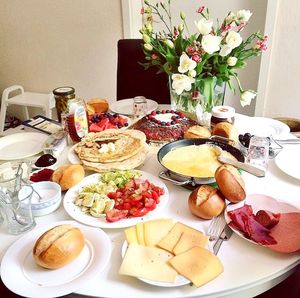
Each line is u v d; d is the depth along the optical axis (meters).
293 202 0.99
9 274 0.75
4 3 2.88
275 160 1.20
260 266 0.76
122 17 2.51
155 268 0.74
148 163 1.23
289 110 2.29
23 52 3.04
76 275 0.75
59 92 1.55
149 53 1.53
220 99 1.50
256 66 2.33
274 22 2.07
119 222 0.90
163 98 2.07
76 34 2.75
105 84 2.86
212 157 1.14
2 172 1.08
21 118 3.38
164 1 2.45
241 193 0.93
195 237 0.83
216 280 0.73
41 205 0.95
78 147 1.26
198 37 1.37
